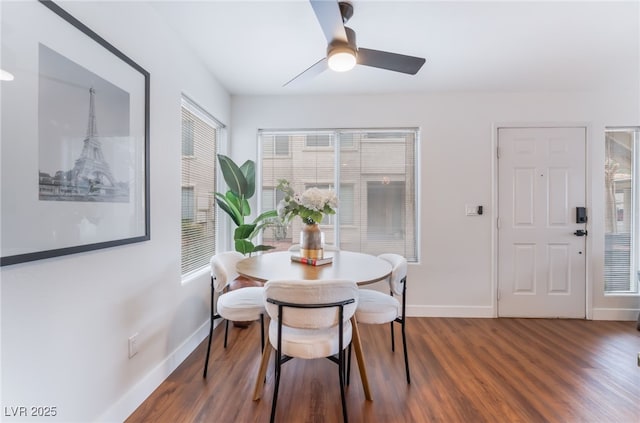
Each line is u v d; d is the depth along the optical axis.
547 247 2.76
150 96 1.61
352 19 1.69
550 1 1.55
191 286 2.11
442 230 2.83
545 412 1.49
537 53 2.09
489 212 2.80
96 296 1.25
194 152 2.34
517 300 2.79
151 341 1.63
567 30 1.81
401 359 2.00
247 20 1.74
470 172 2.81
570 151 2.74
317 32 1.86
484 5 1.58
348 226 2.96
